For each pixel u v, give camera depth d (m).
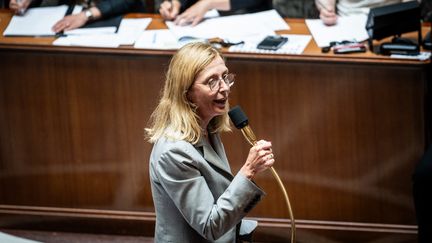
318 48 11.55
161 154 7.43
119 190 12.40
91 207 12.55
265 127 11.72
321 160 11.74
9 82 12.04
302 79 11.40
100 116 12.05
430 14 13.27
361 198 11.83
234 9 13.13
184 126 7.47
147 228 12.49
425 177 10.49
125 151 12.15
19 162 12.46
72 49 11.70
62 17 12.97
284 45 11.64
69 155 12.32
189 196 7.38
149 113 11.91
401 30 11.38
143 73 11.73
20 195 12.64
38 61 11.88
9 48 11.83
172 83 7.53
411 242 11.85
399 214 11.80
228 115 7.75
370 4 13.63
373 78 11.23
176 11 12.88
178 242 7.76
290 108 11.56
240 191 7.31
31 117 12.19
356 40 11.73
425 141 11.38
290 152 11.77
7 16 13.22
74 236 12.62
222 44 11.70
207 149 7.65
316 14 14.76
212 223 7.31
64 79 11.92
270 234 12.19
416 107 11.25
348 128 11.52
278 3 14.87
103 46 11.63
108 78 11.83
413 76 11.11
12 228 12.81
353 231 11.95
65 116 12.12
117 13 13.11
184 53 7.49
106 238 12.55
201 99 7.48
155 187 7.70
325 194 11.90
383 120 11.39
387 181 11.67
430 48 11.41
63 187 12.51
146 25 12.71
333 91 11.38
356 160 11.65
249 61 11.41
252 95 11.58
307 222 12.04
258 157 7.33
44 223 12.71
